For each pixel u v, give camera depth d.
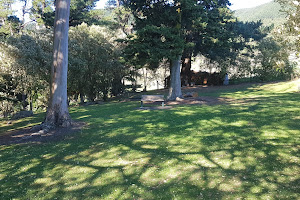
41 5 49.88
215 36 25.97
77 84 27.50
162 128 10.96
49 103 12.66
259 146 7.64
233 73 36.00
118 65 29.66
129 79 33.34
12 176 6.54
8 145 9.92
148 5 22.08
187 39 31.42
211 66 43.72
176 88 22.28
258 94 22.42
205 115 13.23
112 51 29.72
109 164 7.03
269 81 31.22
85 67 26.11
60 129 11.98
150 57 19.20
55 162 7.45
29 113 20.38
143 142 8.99
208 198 4.89
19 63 20.59
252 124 10.32
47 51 23.81
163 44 19.33
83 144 9.22
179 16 21.42
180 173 6.14
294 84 24.53
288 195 4.81
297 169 5.91
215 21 28.84
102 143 9.18
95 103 26.16
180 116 13.49
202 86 34.25
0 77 22.06
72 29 28.73
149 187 5.50
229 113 13.21
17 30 52.84
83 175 6.34
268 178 5.59
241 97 21.34
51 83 12.61
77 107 22.83
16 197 5.33
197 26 23.61
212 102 19.23
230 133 9.31
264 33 49.31
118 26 40.88
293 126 9.44
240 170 6.11
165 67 39.22
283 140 7.98
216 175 5.90
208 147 7.93
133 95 31.91
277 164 6.28
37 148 9.13
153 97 18.31
